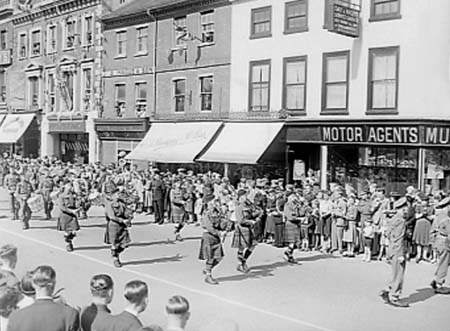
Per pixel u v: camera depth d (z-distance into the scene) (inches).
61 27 1555.1
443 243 516.7
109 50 1389.0
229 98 1082.1
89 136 1433.3
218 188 891.4
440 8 817.5
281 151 975.6
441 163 832.9
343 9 844.6
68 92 1524.4
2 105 1787.6
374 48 856.9
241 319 418.0
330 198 717.9
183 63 1188.5
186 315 211.2
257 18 1028.5
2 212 1045.8
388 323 418.0
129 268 587.5
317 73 930.1
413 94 819.4
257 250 713.6
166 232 837.2
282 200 745.6
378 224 663.8
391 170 857.5
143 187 1040.2
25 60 1706.4
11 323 204.1
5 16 1798.7
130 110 1326.3
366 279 559.8
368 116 863.7
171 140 1149.7
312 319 422.6
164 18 1236.5
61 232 822.5
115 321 212.8
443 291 517.3
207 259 529.0
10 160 1457.9
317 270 599.8
